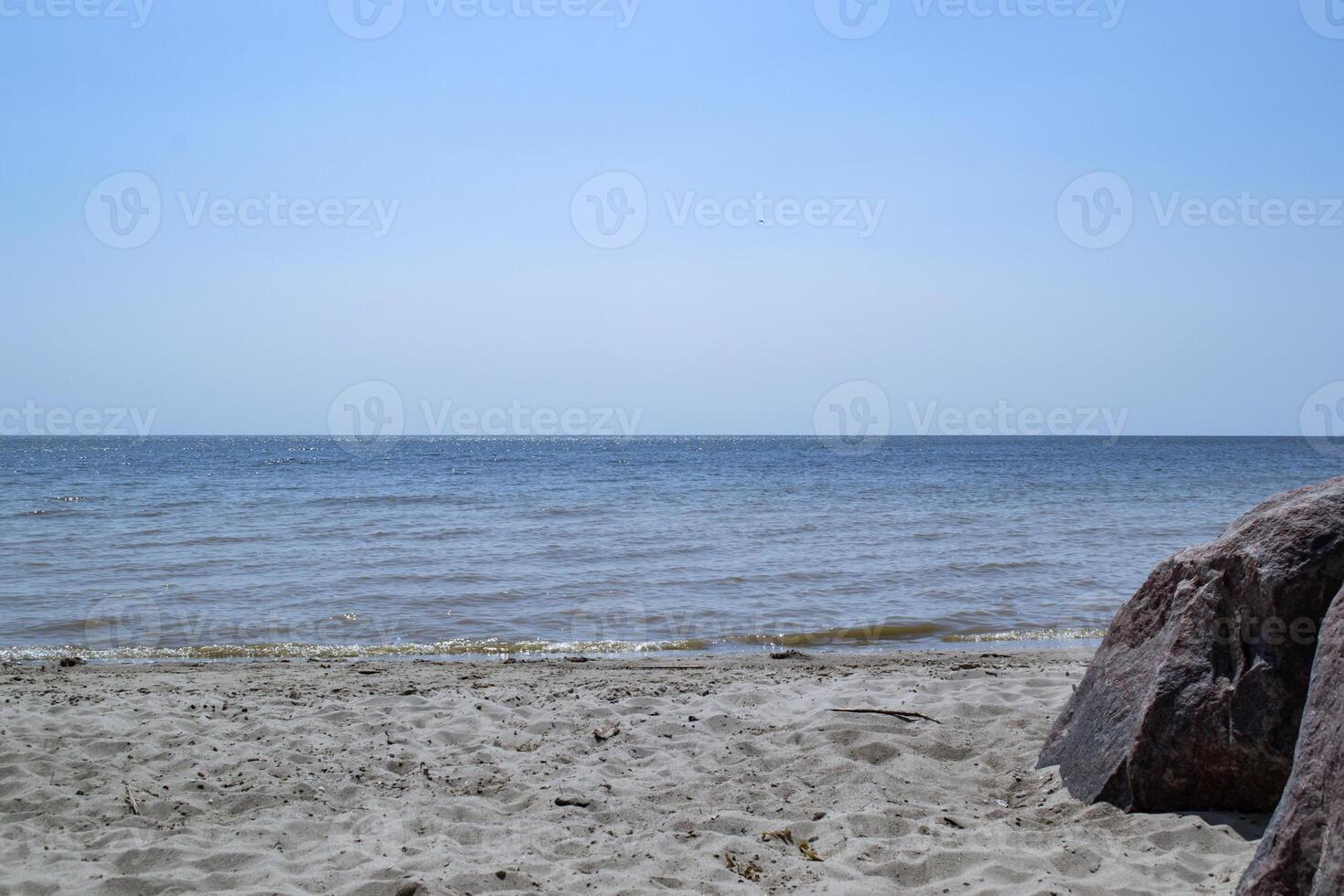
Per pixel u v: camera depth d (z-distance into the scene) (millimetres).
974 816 4961
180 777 5707
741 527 21672
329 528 21547
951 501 28625
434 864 4371
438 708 7285
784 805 5191
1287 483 37125
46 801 5281
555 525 22188
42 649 10656
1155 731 4727
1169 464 56469
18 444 120000
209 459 65312
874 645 10898
